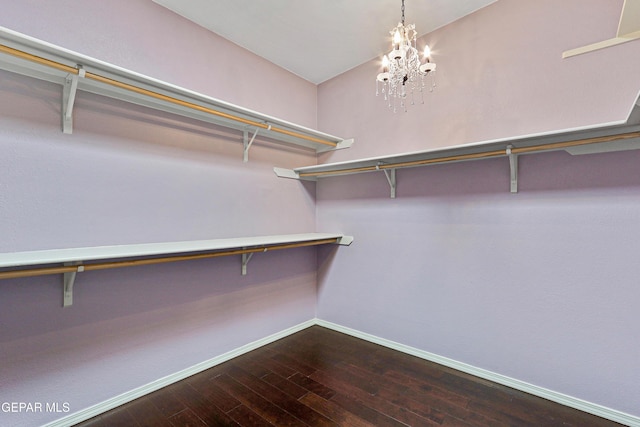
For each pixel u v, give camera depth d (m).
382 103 2.63
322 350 2.52
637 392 1.58
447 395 1.87
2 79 1.43
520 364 1.94
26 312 1.50
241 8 2.04
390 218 2.56
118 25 1.82
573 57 1.74
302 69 2.86
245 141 2.47
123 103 1.82
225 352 2.34
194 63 2.18
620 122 1.38
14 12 1.47
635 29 1.41
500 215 2.01
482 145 1.81
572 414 1.69
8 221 1.45
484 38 2.06
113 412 1.72
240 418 1.66
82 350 1.67
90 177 1.70
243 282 2.48
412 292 2.43
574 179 1.75
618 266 1.63
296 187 2.95
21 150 1.48
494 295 2.04
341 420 1.64
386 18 2.15
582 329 1.73
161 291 1.99
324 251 3.07
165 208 2.01
